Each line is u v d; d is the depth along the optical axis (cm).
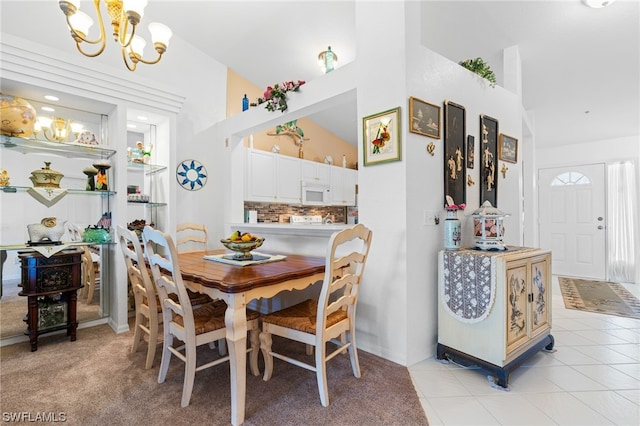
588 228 524
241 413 149
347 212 648
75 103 275
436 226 231
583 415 155
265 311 317
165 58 348
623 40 289
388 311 218
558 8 260
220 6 312
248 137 452
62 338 254
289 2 303
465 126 256
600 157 520
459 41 310
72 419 152
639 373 198
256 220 439
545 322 229
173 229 319
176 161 350
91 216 288
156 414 156
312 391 177
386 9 221
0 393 173
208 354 224
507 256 192
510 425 148
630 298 384
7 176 248
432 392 176
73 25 175
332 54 339
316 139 564
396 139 212
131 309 314
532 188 431
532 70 346
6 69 227
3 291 245
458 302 205
